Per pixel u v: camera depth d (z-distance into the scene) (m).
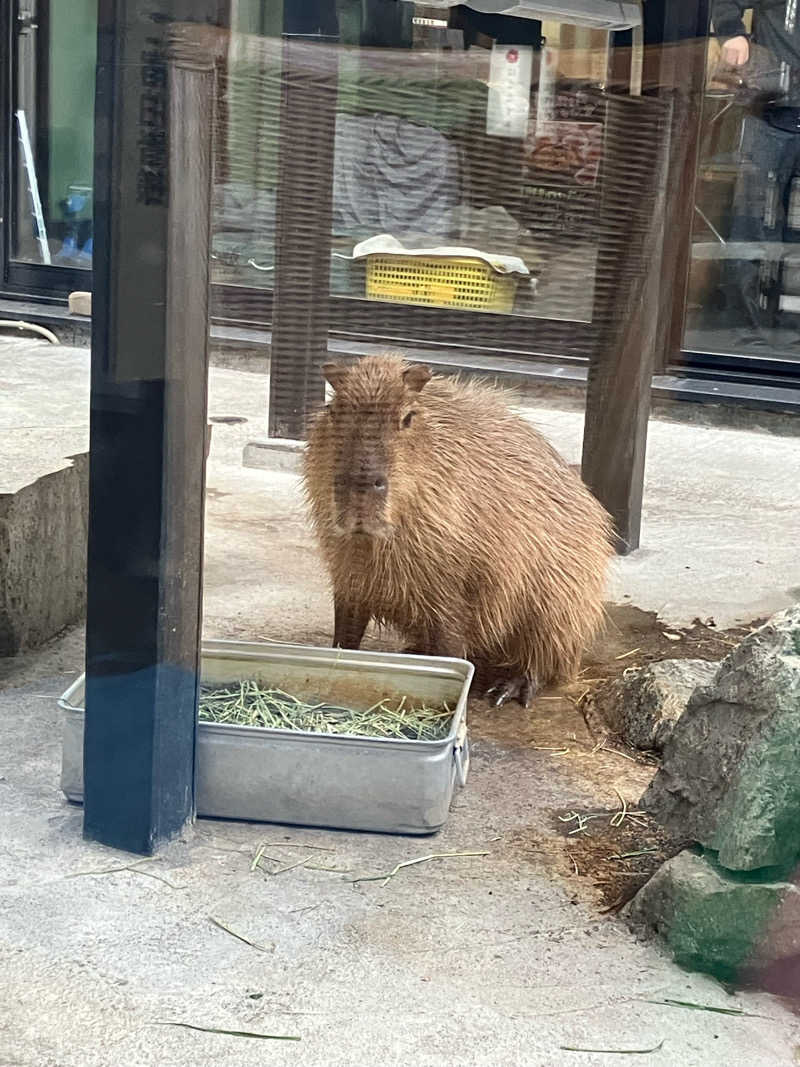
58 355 5.36
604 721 4.10
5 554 4.21
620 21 3.60
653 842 3.57
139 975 3.16
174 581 3.39
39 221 5.38
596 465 4.51
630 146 3.75
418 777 3.53
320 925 3.29
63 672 4.25
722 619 4.47
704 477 4.75
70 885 3.38
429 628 4.00
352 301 3.64
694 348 4.44
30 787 3.69
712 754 3.50
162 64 3.20
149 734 3.41
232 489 4.15
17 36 5.33
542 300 3.77
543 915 3.35
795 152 3.98
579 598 4.21
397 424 3.69
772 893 3.20
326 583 4.32
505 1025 3.07
